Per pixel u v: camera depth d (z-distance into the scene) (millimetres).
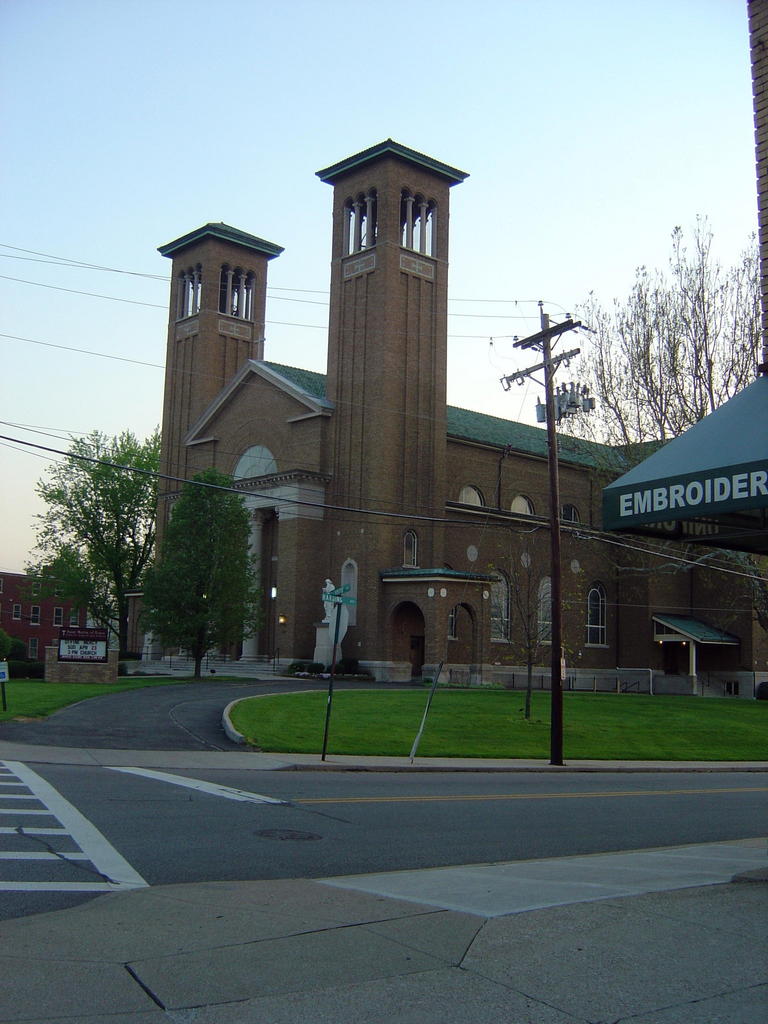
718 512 10008
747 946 7270
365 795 16797
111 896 8641
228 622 45438
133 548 70125
